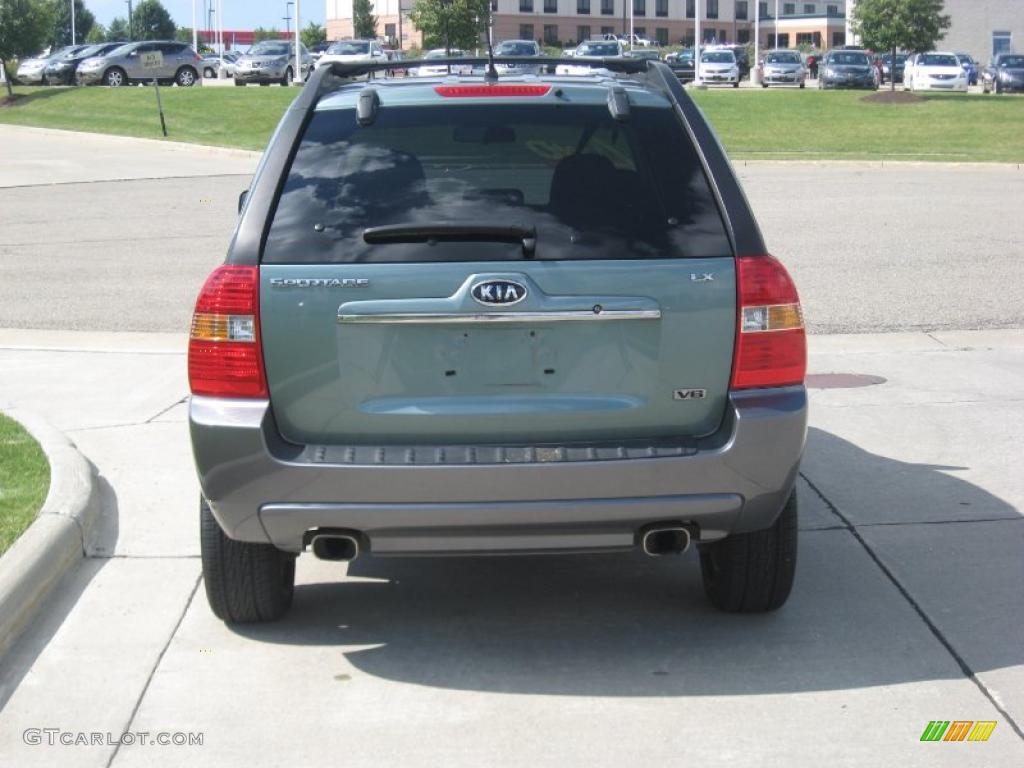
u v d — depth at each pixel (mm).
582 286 4184
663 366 4227
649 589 5316
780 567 4734
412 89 4684
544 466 4105
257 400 4195
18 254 14938
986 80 48562
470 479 4105
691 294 4211
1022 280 12648
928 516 6121
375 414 4207
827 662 4566
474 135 4484
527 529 4195
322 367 4184
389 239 4199
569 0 104312
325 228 4254
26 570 5000
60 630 4895
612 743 3992
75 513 5652
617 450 4176
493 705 4262
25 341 10203
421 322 4156
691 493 4199
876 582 5316
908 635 4789
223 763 3914
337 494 4137
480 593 5285
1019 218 17297
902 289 12258
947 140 31156
